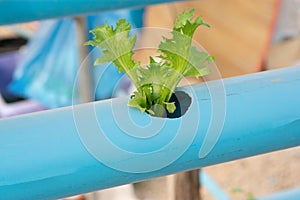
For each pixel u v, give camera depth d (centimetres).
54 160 75
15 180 74
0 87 234
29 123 77
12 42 281
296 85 81
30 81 213
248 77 82
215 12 221
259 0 203
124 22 79
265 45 206
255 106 79
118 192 186
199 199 122
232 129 78
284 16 203
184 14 79
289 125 79
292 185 194
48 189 75
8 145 75
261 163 206
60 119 77
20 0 94
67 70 206
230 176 202
